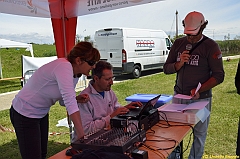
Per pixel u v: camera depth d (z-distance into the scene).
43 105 1.88
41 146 2.09
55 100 1.90
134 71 10.24
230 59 12.99
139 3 2.95
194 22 2.14
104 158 1.09
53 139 3.94
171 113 1.98
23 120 1.86
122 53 9.58
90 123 1.86
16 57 15.76
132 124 1.66
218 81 2.18
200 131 2.35
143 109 1.77
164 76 10.88
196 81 2.29
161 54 11.43
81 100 1.89
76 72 1.77
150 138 1.63
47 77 1.73
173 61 2.50
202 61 2.25
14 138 4.11
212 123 4.29
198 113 1.94
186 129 1.80
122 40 9.51
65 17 3.54
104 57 10.05
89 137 1.46
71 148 1.42
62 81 1.61
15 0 3.01
